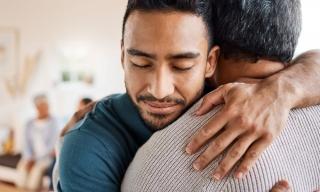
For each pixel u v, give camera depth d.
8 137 5.02
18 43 5.12
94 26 4.77
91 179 0.76
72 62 4.89
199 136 0.66
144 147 0.73
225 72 0.79
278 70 0.78
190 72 0.69
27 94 5.11
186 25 0.66
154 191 0.69
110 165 0.78
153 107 0.72
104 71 4.76
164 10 0.65
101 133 0.79
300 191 0.67
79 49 4.85
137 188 0.71
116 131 0.81
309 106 0.74
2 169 4.46
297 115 0.71
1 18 5.19
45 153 4.36
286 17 0.75
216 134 0.67
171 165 0.68
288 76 0.75
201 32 0.69
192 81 0.70
